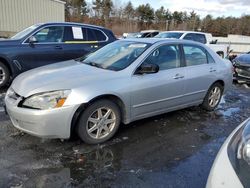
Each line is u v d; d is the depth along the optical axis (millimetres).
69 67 4008
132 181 2816
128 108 3797
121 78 3695
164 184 2791
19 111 3215
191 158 3369
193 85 4707
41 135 3203
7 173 2814
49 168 2965
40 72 3779
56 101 3178
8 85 6426
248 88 8102
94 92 3365
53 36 6746
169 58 4371
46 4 20188
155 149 3562
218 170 1830
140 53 4070
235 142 2033
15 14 18141
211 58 5160
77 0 54625
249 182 1605
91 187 2682
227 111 5480
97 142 3592
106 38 7652
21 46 6219
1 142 3473
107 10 56438
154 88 4031
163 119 4695
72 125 3332
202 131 4285
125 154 3381
